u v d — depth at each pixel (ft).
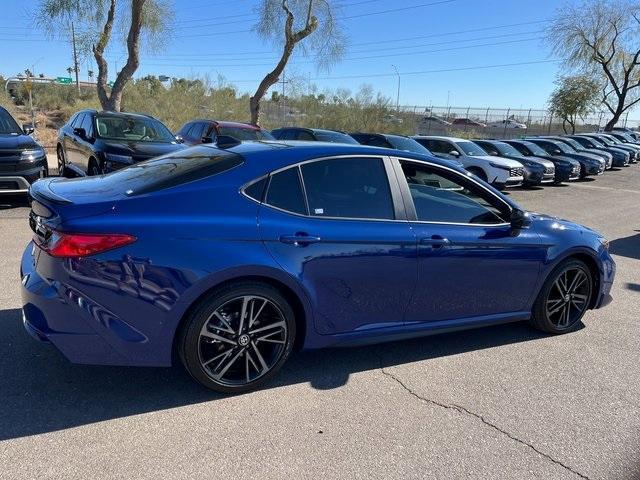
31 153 26.84
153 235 9.91
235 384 11.13
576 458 9.79
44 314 9.95
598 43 134.31
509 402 11.66
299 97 124.88
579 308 16.07
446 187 13.26
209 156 11.97
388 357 13.60
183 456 9.09
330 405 11.07
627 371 13.53
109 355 10.05
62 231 9.70
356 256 11.60
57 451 9.01
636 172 90.17
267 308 11.14
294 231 10.98
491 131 164.14
